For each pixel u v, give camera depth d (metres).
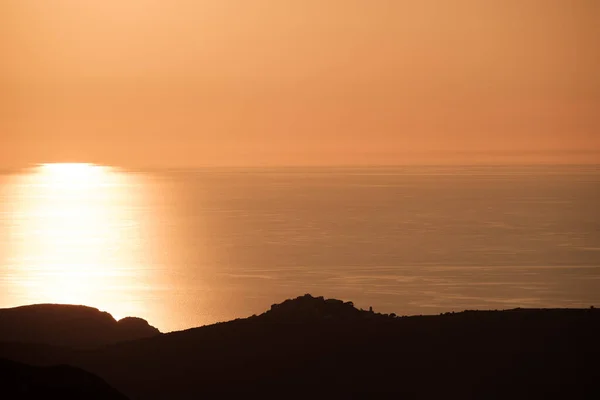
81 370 56.31
